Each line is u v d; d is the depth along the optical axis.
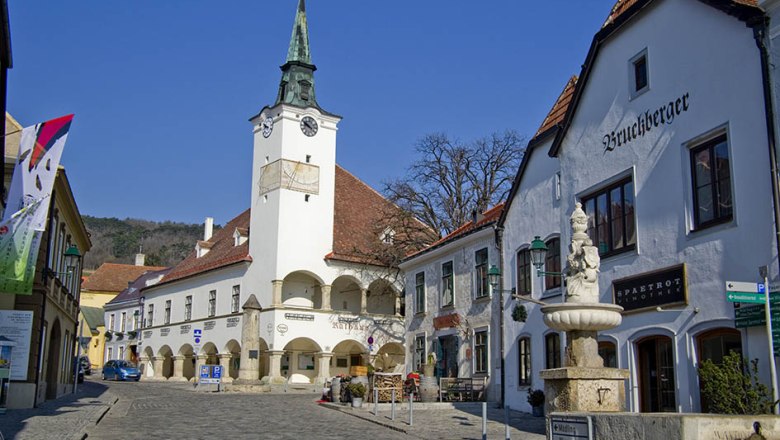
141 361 65.75
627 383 17.45
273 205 51.09
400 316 53.28
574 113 20.94
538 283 24.30
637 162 17.98
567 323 12.02
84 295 89.69
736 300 12.55
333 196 53.22
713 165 15.64
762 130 14.25
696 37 16.28
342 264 52.09
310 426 19.75
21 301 25.20
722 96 15.38
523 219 25.67
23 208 18.02
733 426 9.09
